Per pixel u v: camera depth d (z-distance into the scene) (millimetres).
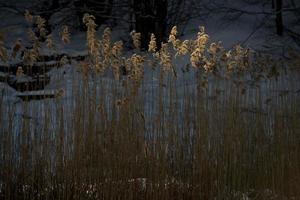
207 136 7070
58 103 6715
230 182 7102
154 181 6695
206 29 15008
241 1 16609
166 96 8406
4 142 6473
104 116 6668
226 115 7266
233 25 15195
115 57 6793
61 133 6508
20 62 11289
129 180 6617
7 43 14305
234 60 7555
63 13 16125
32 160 6508
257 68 9555
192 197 6953
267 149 7574
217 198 6980
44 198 6445
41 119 7062
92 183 6555
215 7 16094
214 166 7059
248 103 7961
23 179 6484
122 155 6605
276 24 14586
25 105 6660
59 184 6492
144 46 14078
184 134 7121
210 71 7227
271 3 16375
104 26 15711
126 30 15336
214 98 7297
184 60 12469
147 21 14047
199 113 7117
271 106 8047
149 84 10172
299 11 14742
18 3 16797
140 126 6730
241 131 7340
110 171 6555
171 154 7000
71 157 6512
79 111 6613
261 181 7379
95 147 6574
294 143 7762
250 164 7457
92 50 6711
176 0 15125
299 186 7496
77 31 15898
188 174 7020
